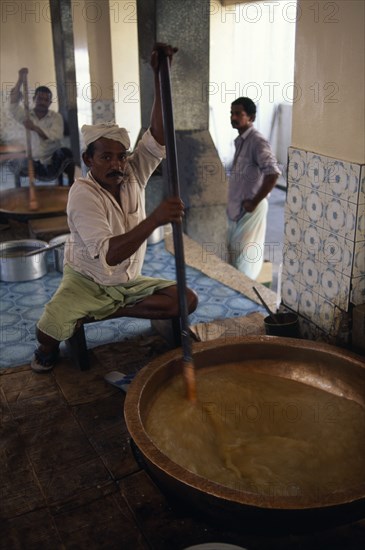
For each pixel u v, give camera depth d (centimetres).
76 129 743
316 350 267
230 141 1034
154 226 238
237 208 553
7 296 417
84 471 238
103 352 334
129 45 854
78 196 276
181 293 236
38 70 851
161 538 205
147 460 196
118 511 217
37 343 352
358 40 248
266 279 598
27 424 269
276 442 227
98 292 308
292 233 316
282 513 174
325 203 285
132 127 910
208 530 207
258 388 266
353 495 177
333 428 237
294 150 300
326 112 275
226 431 235
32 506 220
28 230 539
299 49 284
